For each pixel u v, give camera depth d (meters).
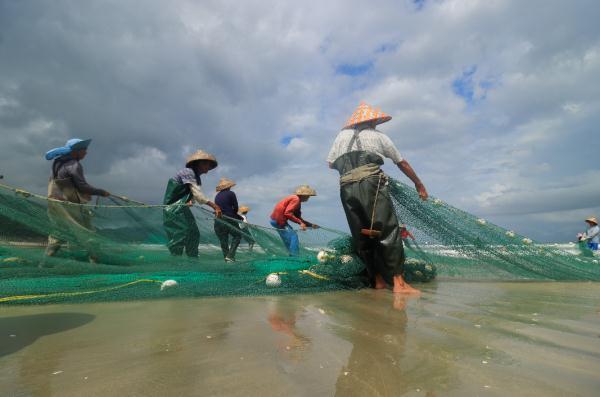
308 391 1.46
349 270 4.87
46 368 1.76
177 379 1.60
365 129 4.93
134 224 5.45
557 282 5.41
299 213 8.43
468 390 1.46
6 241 4.30
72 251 4.73
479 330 2.42
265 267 5.09
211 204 6.12
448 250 5.92
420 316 2.88
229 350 2.00
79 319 2.82
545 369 1.68
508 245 5.92
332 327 2.53
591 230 14.22
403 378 1.59
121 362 1.83
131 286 4.09
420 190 5.25
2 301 3.37
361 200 4.61
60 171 5.55
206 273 4.86
